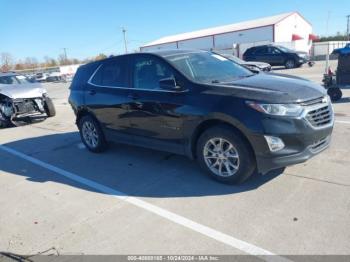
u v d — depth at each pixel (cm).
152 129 502
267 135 384
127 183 482
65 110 1284
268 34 4378
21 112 1020
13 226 395
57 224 388
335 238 311
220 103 412
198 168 504
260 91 400
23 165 620
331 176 433
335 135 596
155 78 495
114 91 557
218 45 4978
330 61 2708
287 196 394
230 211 376
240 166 416
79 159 617
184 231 347
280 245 310
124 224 372
